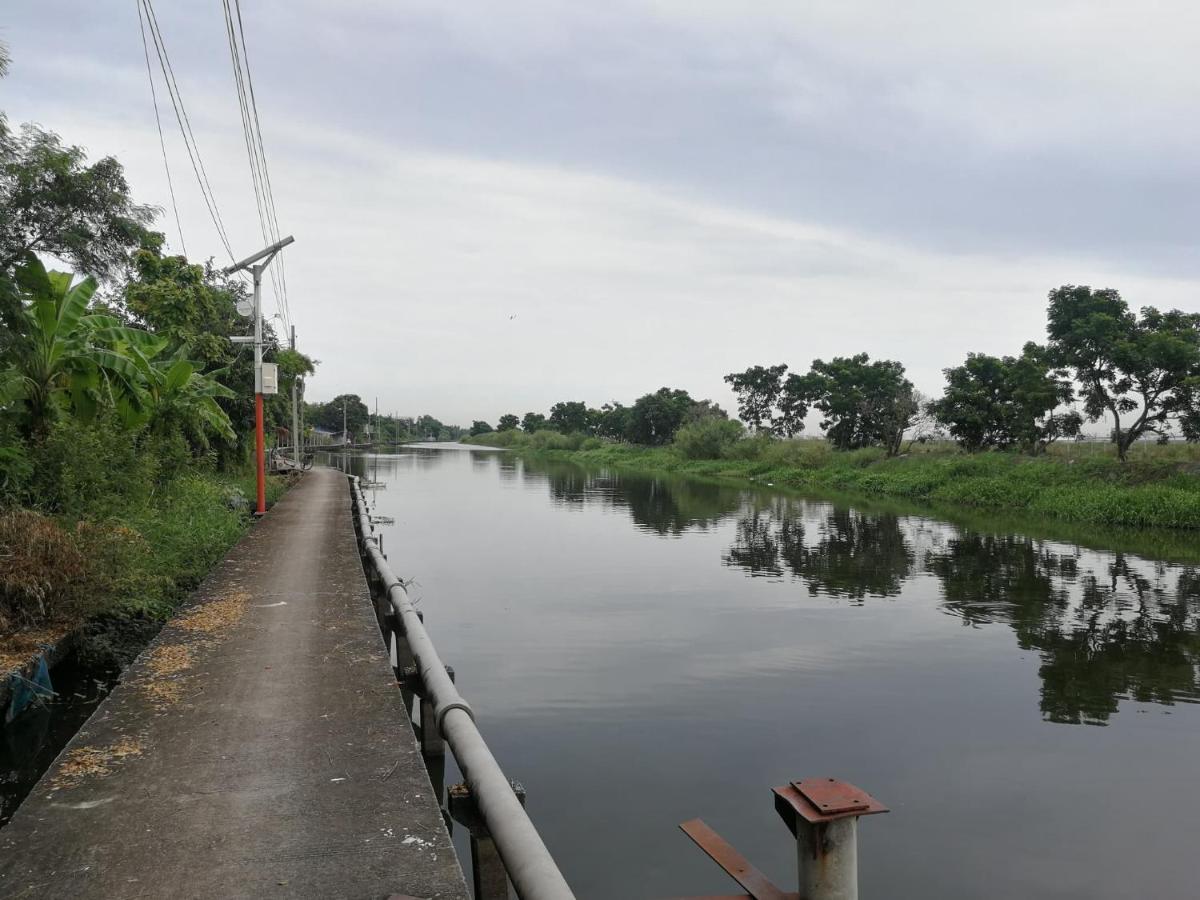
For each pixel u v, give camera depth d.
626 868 4.20
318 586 7.57
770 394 51.31
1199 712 6.52
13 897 2.43
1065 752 5.72
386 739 3.78
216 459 20.47
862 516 21.38
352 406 98.25
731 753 5.67
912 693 6.95
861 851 4.43
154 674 4.77
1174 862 4.34
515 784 3.35
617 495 28.97
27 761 4.90
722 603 10.55
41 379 9.83
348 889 2.53
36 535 6.30
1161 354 20.83
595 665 7.72
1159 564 13.55
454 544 16.11
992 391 29.41
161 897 2.45
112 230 9.34
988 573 12.77
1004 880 4.16
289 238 14.59
